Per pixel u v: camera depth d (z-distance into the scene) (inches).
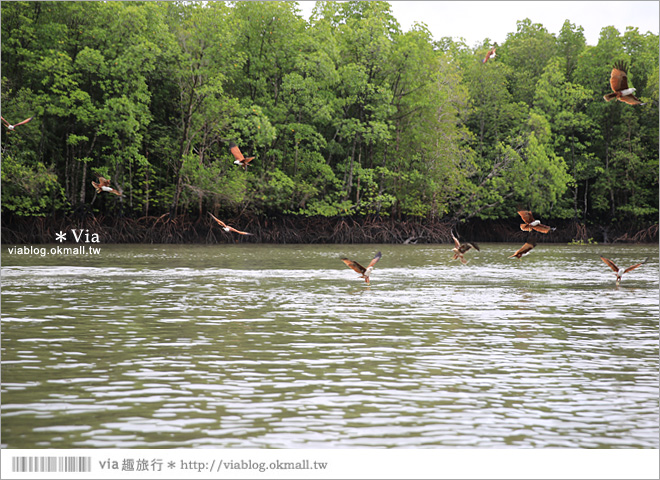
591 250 3727.9
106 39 3759.8
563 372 731.4
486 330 982.4
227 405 606.9
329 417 577.9
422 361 777.6
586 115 5039.4
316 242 4293.8
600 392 657.0
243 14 4281.5
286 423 562.9
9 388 653.3
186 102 3986.2
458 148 4618.6
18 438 528.1
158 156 4126.5
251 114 4033.0
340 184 4626.0
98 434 536.7
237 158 930.1
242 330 966.4
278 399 625.0
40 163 3503.9
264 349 837.2
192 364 754.8
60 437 530.9
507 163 4633.4
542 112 4938.5
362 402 617.9
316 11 4648.1
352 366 751.7
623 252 3476.9
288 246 3823.8
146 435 535.2
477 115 5019.7
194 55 3966.5
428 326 1012.5
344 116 4618.6
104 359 775.1
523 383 686.5
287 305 1235.2
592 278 1829.5
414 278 1802.4
